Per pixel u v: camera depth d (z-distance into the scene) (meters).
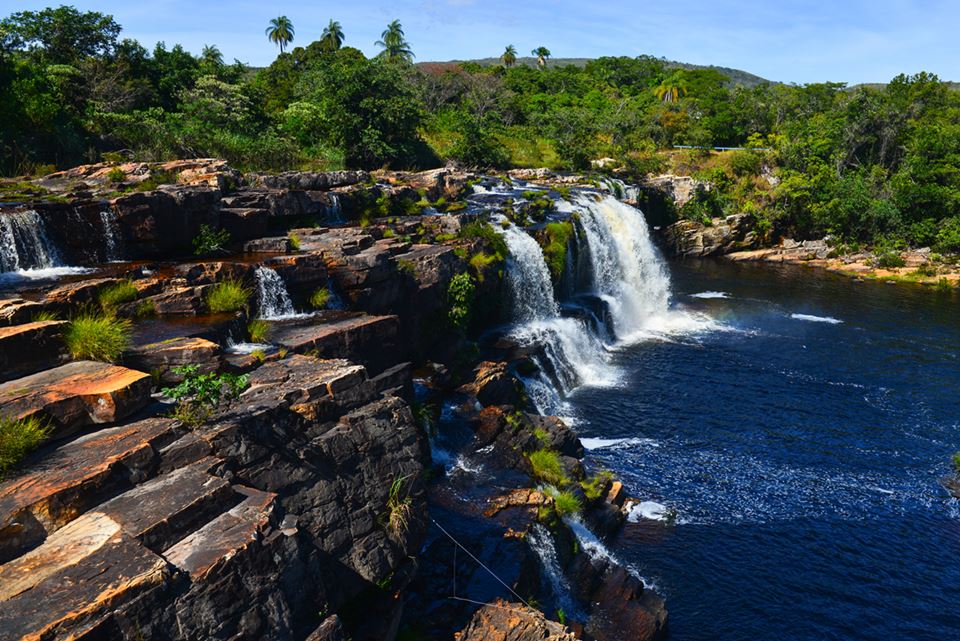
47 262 23.97
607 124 95.31
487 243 35.56
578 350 38.69
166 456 11.60
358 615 13.92
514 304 37.44
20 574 8.88
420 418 22.61
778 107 110.62
